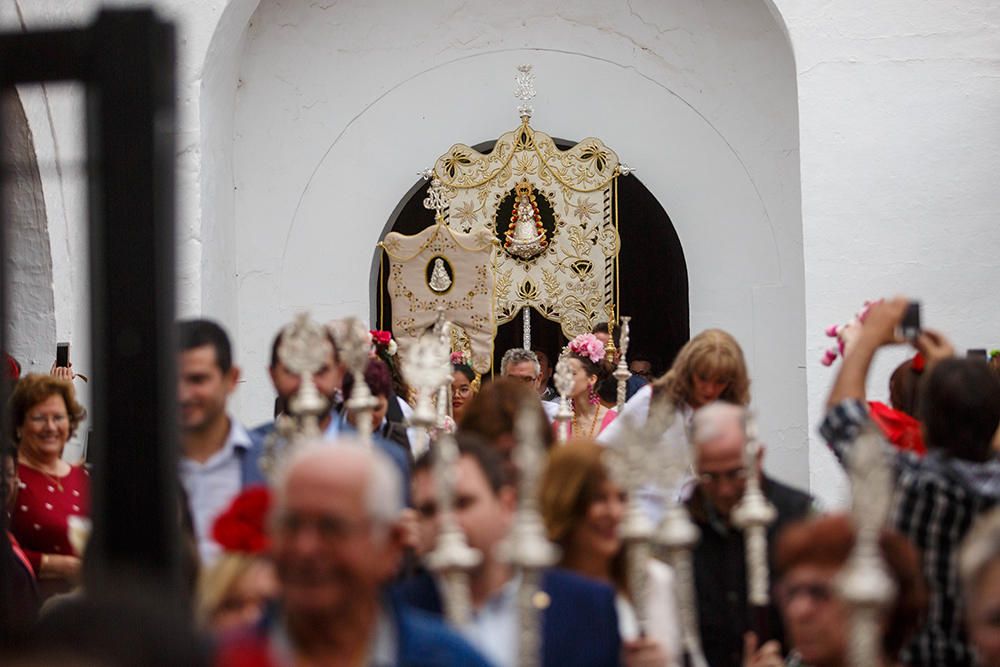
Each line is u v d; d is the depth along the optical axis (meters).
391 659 4.43
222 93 15.20
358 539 4.27
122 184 4.23
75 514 9.20
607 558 5.96
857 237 13.82
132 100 4.24
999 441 7.20
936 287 13.73
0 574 4.87
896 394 9.29
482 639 5.36
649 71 15.59
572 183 15.47
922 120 13.84
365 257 15.73
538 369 13.21
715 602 6.64
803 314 15.20
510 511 5.59
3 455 4.92
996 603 4.38
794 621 4.99
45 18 13.53
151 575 4.24
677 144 15.54
